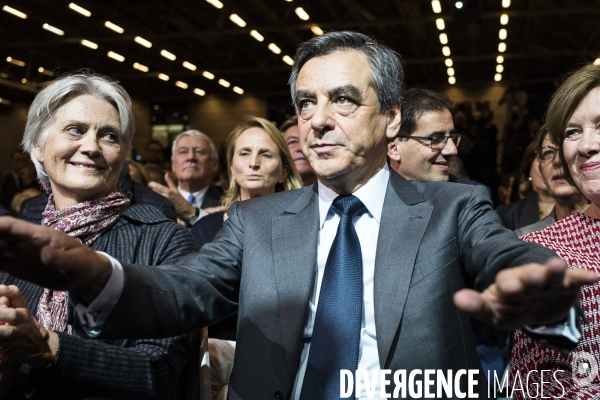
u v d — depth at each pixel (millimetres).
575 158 1909
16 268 1269
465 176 5754
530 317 1185
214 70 20578
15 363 1805
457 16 12586
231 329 2781
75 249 1287
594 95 1861
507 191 7566
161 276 1594
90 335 1441
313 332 1675
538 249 1425
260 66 20250
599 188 1854
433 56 20203
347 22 15609
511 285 1097
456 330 1606
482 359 2502
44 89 2041
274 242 1788
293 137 4621
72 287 1328
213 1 13734
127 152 2141
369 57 1733
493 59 20203
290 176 3869
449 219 1679
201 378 2045
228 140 3914
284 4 15141
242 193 3816
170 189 4316
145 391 1804
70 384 1737
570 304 1203
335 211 1806
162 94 24406
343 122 1705
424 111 3260
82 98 2027
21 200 6672
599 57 2344
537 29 17797
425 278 1627
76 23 15516
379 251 1688
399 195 1777
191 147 5727
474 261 1580
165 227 2066
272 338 1686
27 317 1646
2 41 16547
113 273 1418
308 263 1735
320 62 1732
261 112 24172
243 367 1690
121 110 2082
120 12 14805
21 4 13867
